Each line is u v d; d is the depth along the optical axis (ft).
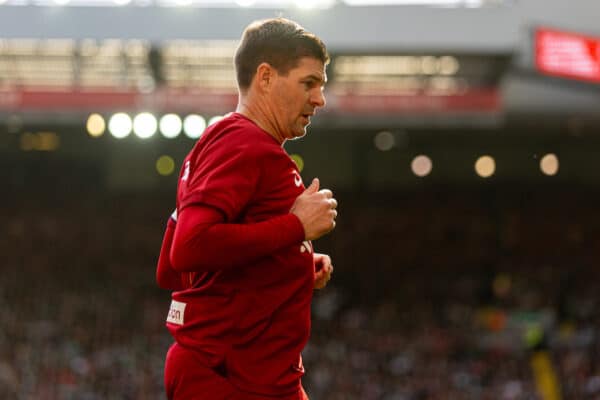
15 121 210.79
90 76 206.80
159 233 305.73
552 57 199.11
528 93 217.56
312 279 18.01
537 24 196.54
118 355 215.92
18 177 326.03
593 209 314.55
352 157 329.52
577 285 275.80
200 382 17.17
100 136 311.27
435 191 325.42
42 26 192.95
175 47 194.70
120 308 251.60
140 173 328.90
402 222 313.12
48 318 241.55
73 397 189.16
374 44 194.18
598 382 190.49
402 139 317.83
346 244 303.68
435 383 201.26
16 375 199.11
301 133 18.22
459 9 194.49
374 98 207.21
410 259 296.30
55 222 307.58
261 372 17.24
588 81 198.18
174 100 203.51
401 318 254.47
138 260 290.15
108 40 192.54
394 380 205.26
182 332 17.53
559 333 238.07
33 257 286.05
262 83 17.71
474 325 249.55
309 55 17.65
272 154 16.89
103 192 326.65
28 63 202.90
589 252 296.10
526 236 306.55
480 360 217.36
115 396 191.11
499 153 325.01
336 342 232.12
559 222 310.24
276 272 17.19
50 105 204.33
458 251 300.20
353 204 321.32
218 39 192.24
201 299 17.37
